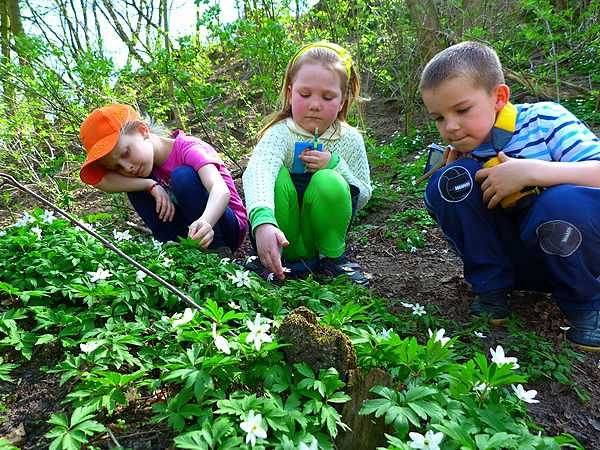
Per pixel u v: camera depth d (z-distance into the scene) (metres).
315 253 1.09
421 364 0.62
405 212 1.51
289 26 2.04
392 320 0.85
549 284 0.93
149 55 1.77
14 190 2.10
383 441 0.58
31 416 0.64
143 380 0.66
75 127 1.80
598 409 0.73
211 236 1.01
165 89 1.84
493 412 0.57
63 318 0.74
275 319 0.78
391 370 0.63
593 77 2.38
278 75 1.78
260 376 0.61
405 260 1.28
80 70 1.62
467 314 0.94
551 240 0.79
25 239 0.92
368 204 1.62
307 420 0.56
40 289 0.83
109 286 0.78
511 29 2.39
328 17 2.12
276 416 0.54
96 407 0.58
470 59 0.83
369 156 1.96
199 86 1.74
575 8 2.69
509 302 0.98
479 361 0.59
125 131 1.12
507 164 0.82
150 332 0.77
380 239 1.42
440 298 1.02
